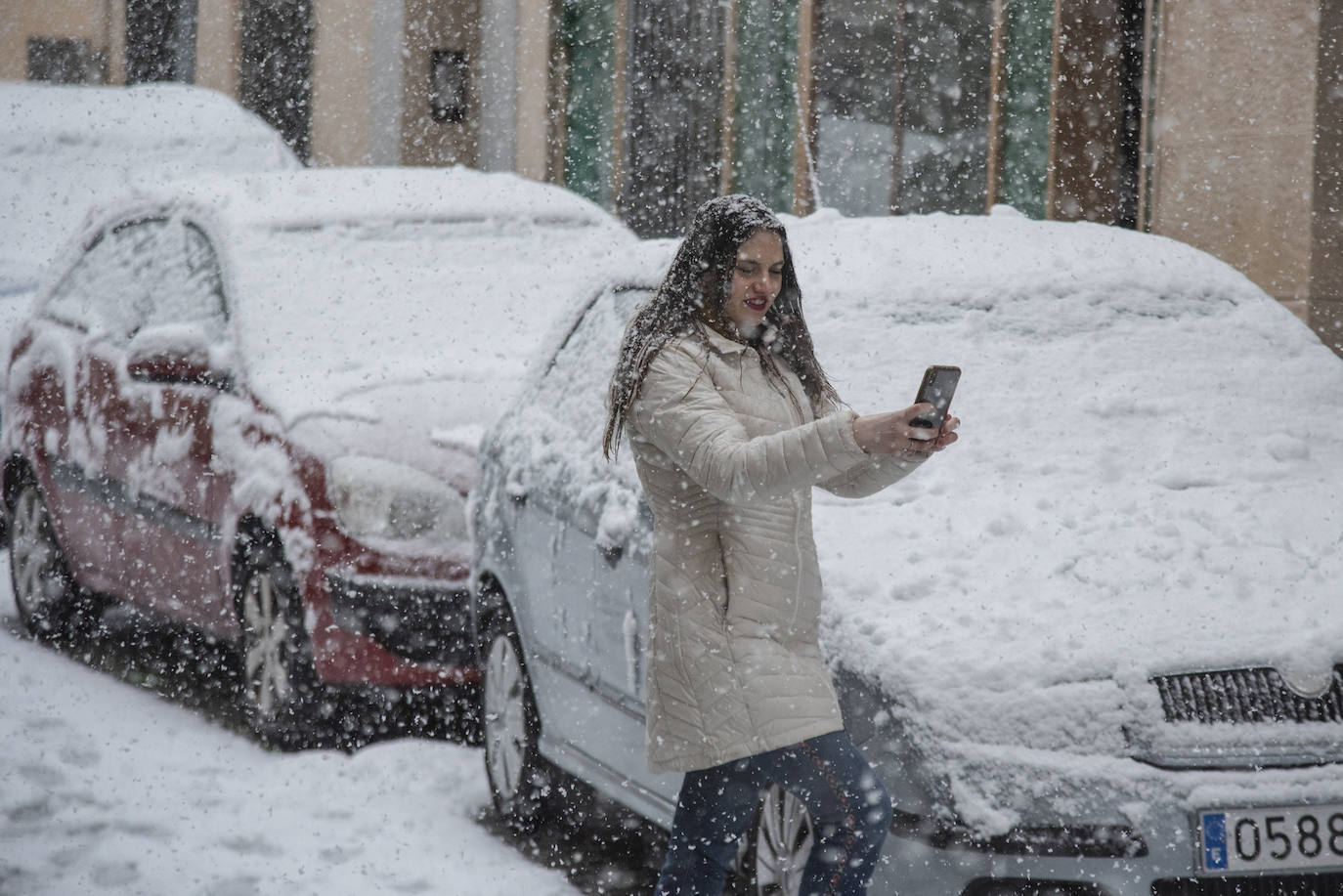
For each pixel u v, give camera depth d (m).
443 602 8.16
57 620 10.71
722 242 4.77
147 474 9.63
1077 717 4.89
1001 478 6.14
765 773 4.70
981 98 17.28
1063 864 4.76
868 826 4.66
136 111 17.31
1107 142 15.98
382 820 7.09
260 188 10.88
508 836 7.02
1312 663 5.00
